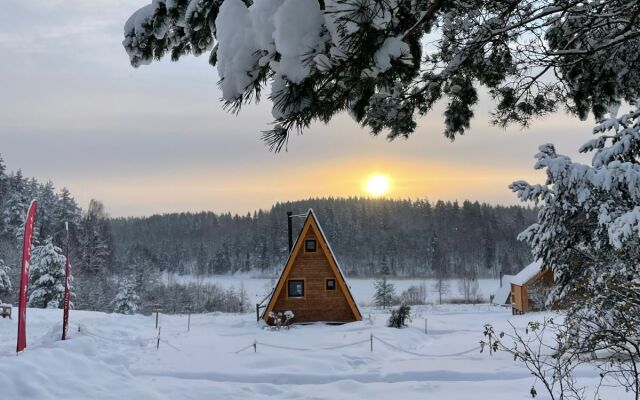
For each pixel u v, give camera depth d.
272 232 117.38
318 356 12.51
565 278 10.91
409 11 3.23
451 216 126.06
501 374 9.95
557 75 6.03
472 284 72.88
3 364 7.40
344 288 21.72
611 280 5.55
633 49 5.58
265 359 12.01
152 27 4.52
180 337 15.97
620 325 5.36
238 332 18.25
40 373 7.43
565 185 10.66
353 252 109.88
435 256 102.12
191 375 10.49
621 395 7.34
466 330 19.83
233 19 2.85
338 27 2.45
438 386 9.20
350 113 3.56
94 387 7.64
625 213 9.53
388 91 4.75
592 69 5.86
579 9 4.98
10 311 18.91
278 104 2.77
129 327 17.70
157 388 8.41
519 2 4.68
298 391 9.14
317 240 22.20
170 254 124.06
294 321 21.55
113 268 81.94
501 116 6.17
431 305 42.00
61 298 37.81
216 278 105.00
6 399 6.58
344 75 2.89
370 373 10.63
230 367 11.17
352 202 138.62
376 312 30.28
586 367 8.92
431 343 16.53
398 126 5.21
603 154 10.73
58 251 38.59
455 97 5.83
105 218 98.69
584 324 5.57
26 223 9.73
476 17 4.71
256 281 98.38
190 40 4.57
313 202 139.38
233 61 2.79
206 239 138.88
